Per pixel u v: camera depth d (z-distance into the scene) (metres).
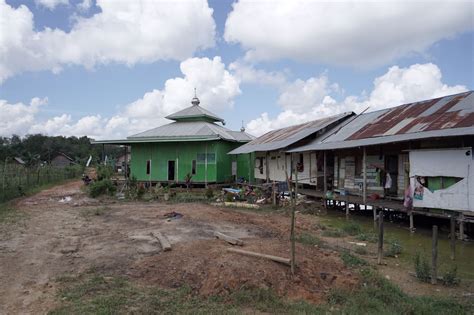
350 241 11.48
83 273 7.50
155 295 6.34
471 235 12.09
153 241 9.95
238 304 6.04
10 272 7.64
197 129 29.28
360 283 7.08
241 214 15.71
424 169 12.87
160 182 28.22
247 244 9.23
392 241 11.29
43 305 5.96
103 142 28.44
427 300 6.49
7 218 14.04
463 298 6.79
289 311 5.81
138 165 28.94
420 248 10.69
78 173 47.22
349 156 19.00
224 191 22.91
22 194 22.61
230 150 30.86
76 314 5.51
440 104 15.56
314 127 23.44
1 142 82.94
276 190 20.45
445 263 9.15
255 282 6.62
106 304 5.88
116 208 17.28
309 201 19.58
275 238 10.80
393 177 16.25
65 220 13.84
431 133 12.45
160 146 28.39
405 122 15.45
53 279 7.19
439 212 12.58
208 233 11.05
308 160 22.23
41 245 9.82
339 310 5.92
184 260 7.90
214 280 6.71
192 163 27.59
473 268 8.77
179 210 15.99
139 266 7.85
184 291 6.47
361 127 18.53
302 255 8.27
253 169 30.17
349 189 18.86
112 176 30.94
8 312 5.73
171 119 33.88
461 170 11.82
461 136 11.47
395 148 15.81
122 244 9.73
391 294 6.66
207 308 5.83
